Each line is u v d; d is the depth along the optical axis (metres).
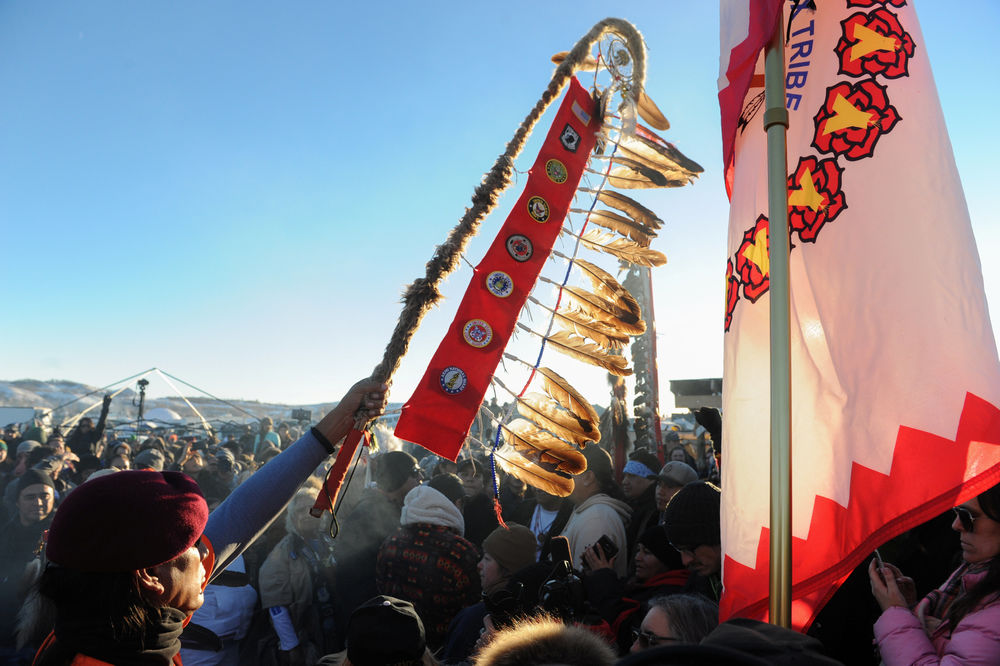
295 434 11.73
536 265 2.03
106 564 1.12
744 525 1.52
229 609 3.44
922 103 1.55
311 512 1.80
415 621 1.59
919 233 1.48
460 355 1.94
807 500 1.51
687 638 1.78
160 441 8.25
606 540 2.67
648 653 0.59
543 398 2.05
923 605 1.70
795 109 1.67
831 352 1.54
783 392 1.31
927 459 1.39
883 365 1.47
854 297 1.53
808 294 1.59
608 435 5.29
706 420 2.71
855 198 1.56
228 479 6.35
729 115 1.60
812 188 1.62
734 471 1.56
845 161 1.58
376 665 1.53
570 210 2.10
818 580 1.47
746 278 1.61
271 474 1.66
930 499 1.37
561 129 2.10
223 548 1.52
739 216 1.64
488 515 4.68
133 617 1.15
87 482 1.21
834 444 1.50
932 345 1.43
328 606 3.73
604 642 1.15
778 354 1.32
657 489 3.52
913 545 2.21
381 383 1.81
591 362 2.04
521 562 3.00
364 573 3.64
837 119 1.60
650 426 5.84
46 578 1.15
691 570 2.37
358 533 3.71
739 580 1.50
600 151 2.17
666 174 2.13
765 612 1.46
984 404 1.37
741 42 1.57
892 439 1.43
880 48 1.59
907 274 1.48
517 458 2.11
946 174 1.50
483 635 2.20
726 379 1.63
